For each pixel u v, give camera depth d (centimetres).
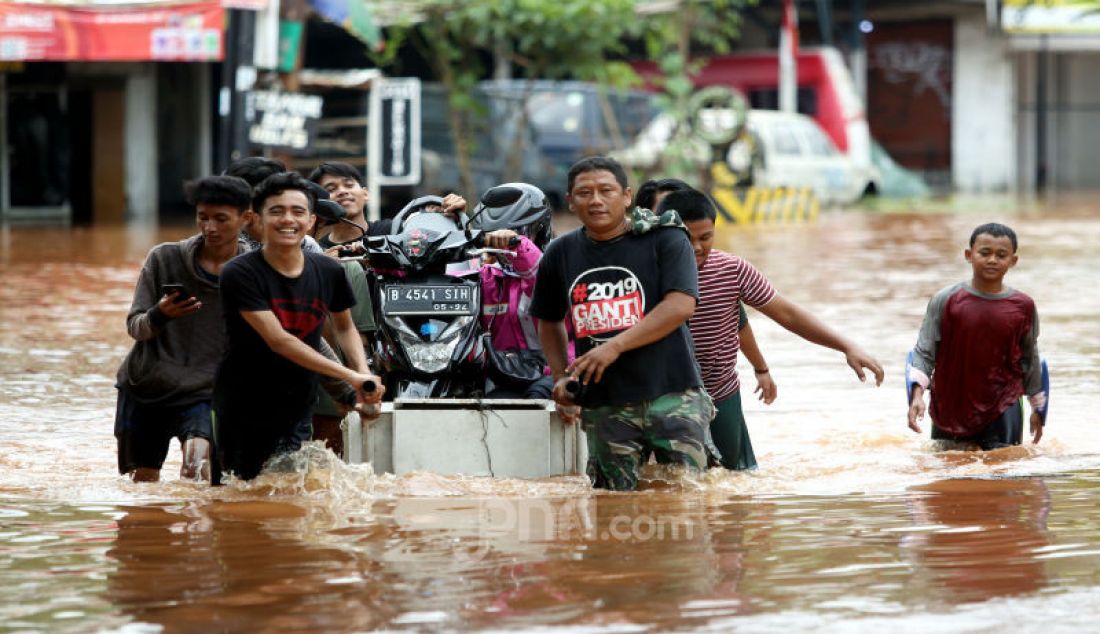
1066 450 2003
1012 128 11625
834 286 4297
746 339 1981
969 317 2003
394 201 7338
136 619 1191
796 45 9256
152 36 5753
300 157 6625
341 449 1961
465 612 1198
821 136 8694
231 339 1697
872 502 1644
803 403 2425
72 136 8238
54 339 3225
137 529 1516
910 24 11606
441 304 1942
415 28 8106
